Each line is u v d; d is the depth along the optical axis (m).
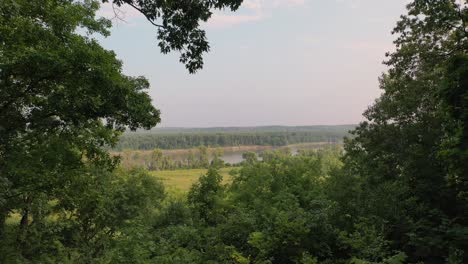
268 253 15.20
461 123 11.79
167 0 8.79
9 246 17.86
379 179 17.30
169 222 24.97
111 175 26.78
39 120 13.09
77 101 11.91
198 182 25.39
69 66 11.28
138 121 12.69
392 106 18.30
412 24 17.25
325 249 15.38
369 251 11.42
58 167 15.10
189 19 9.10
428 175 16.02
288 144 189.00
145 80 13.72
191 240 18.05
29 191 15.03
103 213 27.23
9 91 12.60
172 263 12.19
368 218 13.45
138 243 12.45
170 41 9.43
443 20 15.41
